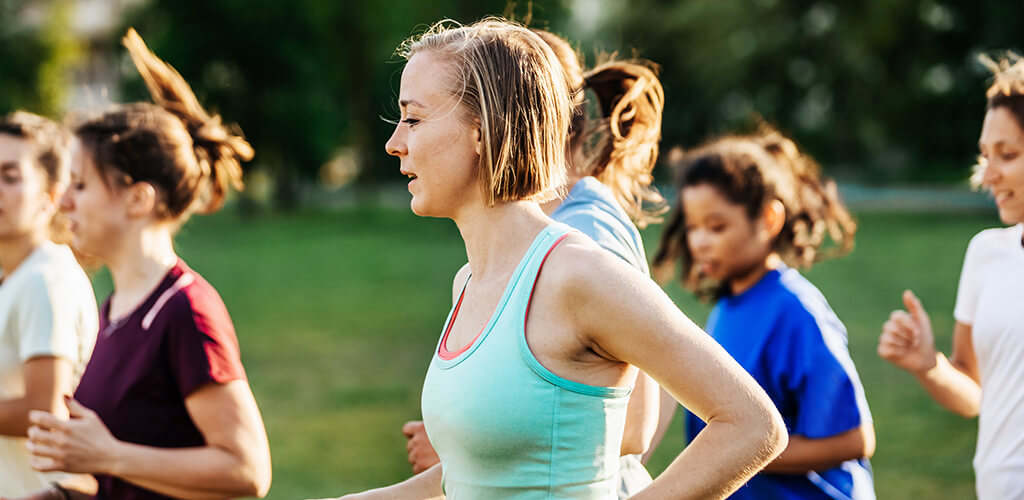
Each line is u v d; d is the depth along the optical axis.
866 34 29.33
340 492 4.71
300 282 13.84
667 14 34.38
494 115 1.47
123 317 2.19
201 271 15.43
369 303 11.60
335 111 33.19
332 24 32.75
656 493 1.37
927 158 34.31
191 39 30.11
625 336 1.38
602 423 1.45
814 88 34.44
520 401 1.42
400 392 7.04
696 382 1.36
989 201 26.53
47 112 32.28
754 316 2.62
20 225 2.67
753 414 1.35
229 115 30.56
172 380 2.14
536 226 1.53
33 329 2.50
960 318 2.62
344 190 43.12
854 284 11.97
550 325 1.42
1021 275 2.39
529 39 1.54
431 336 9.37
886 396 6.71
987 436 2.42
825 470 2.46
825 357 2.47
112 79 38.59
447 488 1.55
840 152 36.56
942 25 28.95
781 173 2.81
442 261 16.69
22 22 32.12
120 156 2.20
